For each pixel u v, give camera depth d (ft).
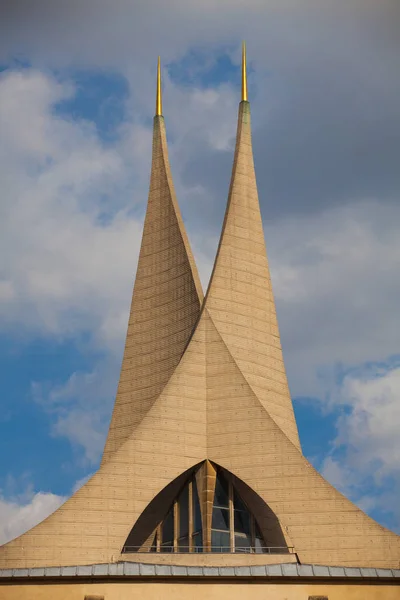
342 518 221.46
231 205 264.52
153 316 263.49
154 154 279.90
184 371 238.48
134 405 257.75
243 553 220.64
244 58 280.92
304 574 196.03
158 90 287.89
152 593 191.72
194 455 233.35
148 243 271.49
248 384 236.02
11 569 195.00
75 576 191.72
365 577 196.34
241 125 274.98
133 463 229.25
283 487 226.58
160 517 232.73
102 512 224.53
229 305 254.47
